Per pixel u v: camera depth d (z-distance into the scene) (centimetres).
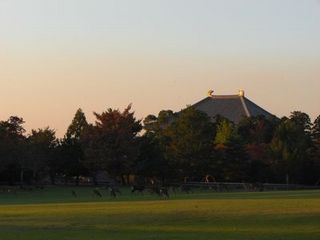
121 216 2895
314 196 4559
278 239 2164
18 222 2723
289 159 8862
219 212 3008
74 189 7844
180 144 8606
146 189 6819
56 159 9369
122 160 8600
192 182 8688
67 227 2541
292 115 10231
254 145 9238
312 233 2323
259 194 5291
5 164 7962
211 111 14888
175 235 2283
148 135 9638
